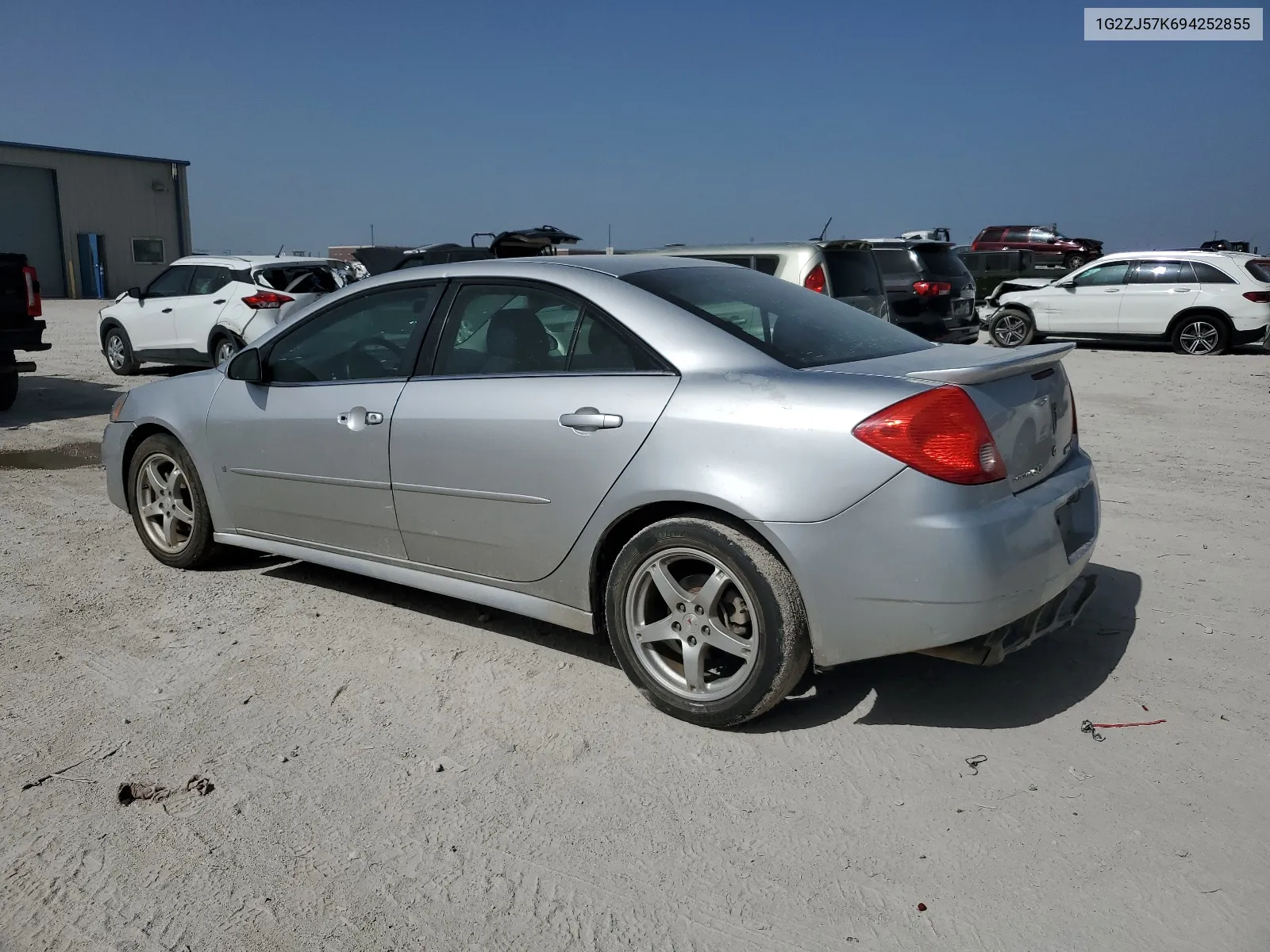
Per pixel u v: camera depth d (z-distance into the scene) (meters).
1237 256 15.94
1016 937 2.48
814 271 9.89
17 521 6.24
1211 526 5.91
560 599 3.87
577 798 3.11
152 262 40.34
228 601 4.82
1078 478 3.67
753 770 3.26
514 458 3.81
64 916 2.59
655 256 4.34
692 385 3.46
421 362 4.23
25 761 3.35
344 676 4.00
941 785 3.15
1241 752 3.33
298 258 13.81
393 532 4.32
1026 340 17.77
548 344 3.88
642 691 3.68
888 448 3.10
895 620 3.15
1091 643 4.21
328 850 2.86
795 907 2.60
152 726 3.59
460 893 2.67
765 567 3.27
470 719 3.63
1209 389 12.06
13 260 10.34
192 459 5.07
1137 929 2.50
